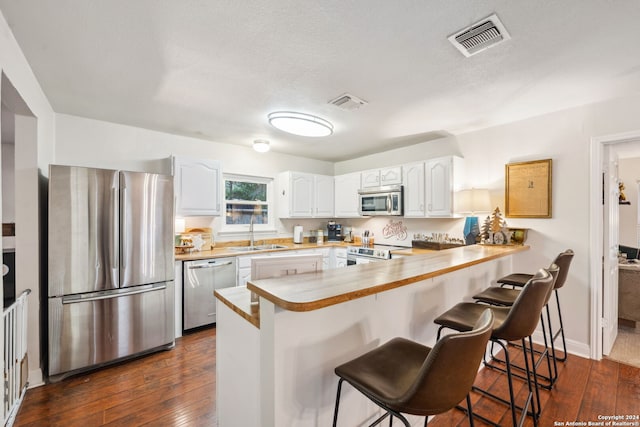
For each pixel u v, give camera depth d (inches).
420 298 72.5
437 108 104.6
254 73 80.0
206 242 150.6
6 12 55.7
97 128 121.6
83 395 81.3
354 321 55.6
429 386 34.1
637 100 92.3
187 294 123.4
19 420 70.9
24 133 85.0
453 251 97.2
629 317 127.4
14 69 65.4
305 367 47.6
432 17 56.8
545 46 66.4
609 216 102.9
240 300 60.6
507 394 81.7
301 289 46.4
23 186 85.1
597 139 99.4
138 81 85.3
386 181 157.9
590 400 78.3
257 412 50.3
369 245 170.1
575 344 105.0
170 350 109.7
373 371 45.6
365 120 117.3
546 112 109.3
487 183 126.4
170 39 64.8
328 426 51.3
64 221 89.5
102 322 95.3
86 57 72.3
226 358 61.9
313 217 182.7
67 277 89.8
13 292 84.0
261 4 53.7
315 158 198.1
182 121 122.0
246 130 134.6
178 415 72.9
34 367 85.4
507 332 58.4
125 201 100.2
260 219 177.5
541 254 111.6
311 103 100.2
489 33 61.7
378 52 69.4
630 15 55.6
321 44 66.2
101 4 53.8
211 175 141.0
